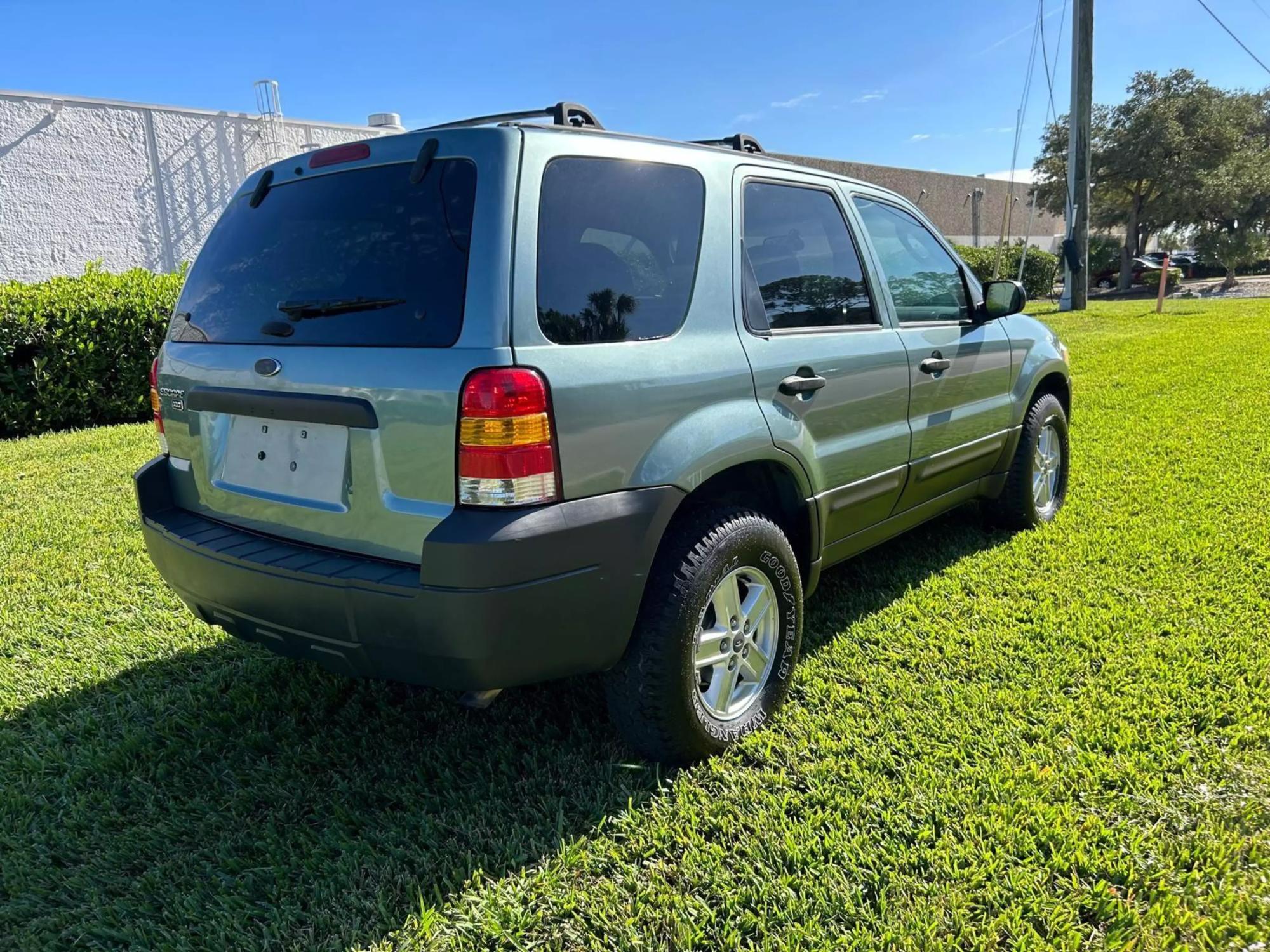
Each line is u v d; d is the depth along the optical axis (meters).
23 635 3.51
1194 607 3.38
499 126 2.21
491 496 2.00
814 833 2.20
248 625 2.42
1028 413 4.34
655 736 2.42
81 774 2.58
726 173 2.75
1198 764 2.40
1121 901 1.93
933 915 1.92
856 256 3.28
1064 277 18.84
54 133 12.76
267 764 2.61
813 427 2.88
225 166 14.54
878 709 2.77
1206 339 11.77
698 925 1.93
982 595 3.62
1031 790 2.32
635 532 2.22
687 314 2.49
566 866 2.12
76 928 1.99
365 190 2.31
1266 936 1.84
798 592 2.80
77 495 5.56
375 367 2.11
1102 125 36.44
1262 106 41.81
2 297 7.72
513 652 2.06
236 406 2.44
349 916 1.99
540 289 2.12
